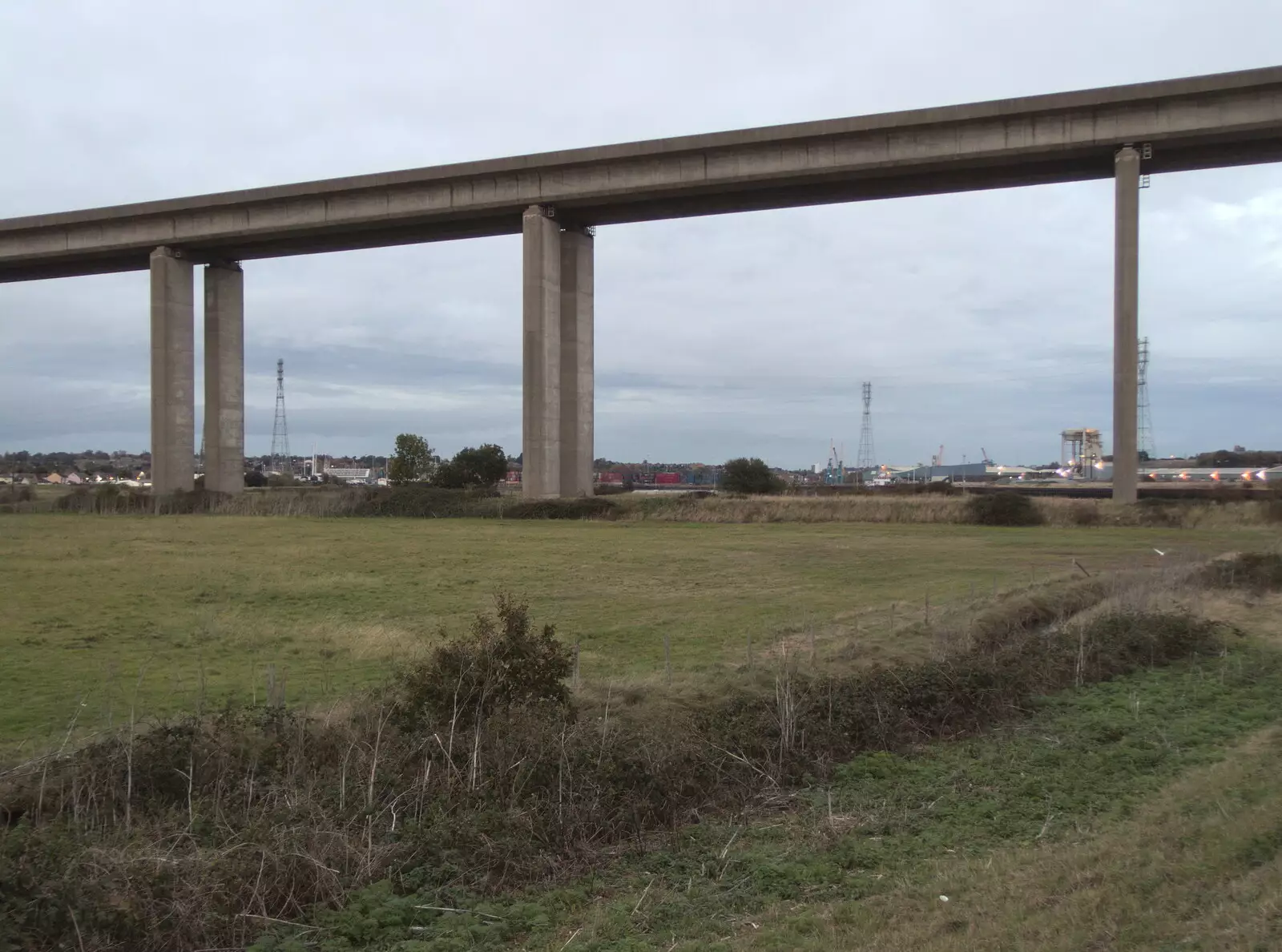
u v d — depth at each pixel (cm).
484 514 6638
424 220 6950
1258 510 5178
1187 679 1795
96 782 998
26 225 7731
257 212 7231
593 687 1452
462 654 1270
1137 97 5334
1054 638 1908
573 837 1022
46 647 1894
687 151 6175
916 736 1420
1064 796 1143
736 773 1200
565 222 6931
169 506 7344
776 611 2405
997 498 5669
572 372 7000
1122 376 5541
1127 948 665
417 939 821
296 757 1068
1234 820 905
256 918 827
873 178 6059
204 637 1991
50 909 753
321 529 5662
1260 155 5500
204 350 7919
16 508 7844
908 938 748
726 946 779
